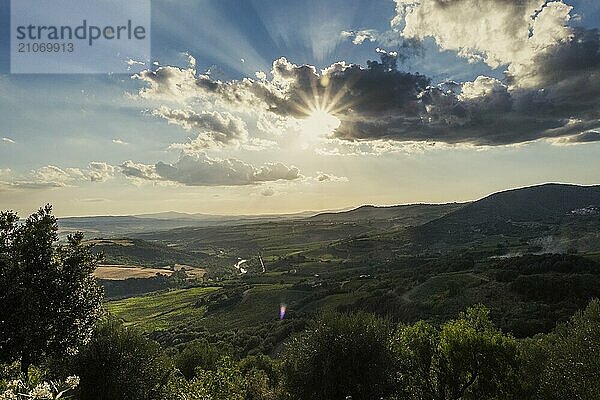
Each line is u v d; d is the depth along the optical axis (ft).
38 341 55.93
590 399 67.15
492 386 84.07
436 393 87.35
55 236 61.16
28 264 57.62
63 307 59.57
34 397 25.58
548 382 78.74
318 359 82.74
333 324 85.35
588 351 74.69
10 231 59.57
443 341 87.86
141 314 414.62
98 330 76.74
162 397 77.56
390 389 80.43
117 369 73.51
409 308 241.35
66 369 70.64
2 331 54.03
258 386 112.06
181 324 347.77
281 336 225.56
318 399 81.15
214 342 250.98
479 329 93.81
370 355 81.10
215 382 83.46
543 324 169.89
